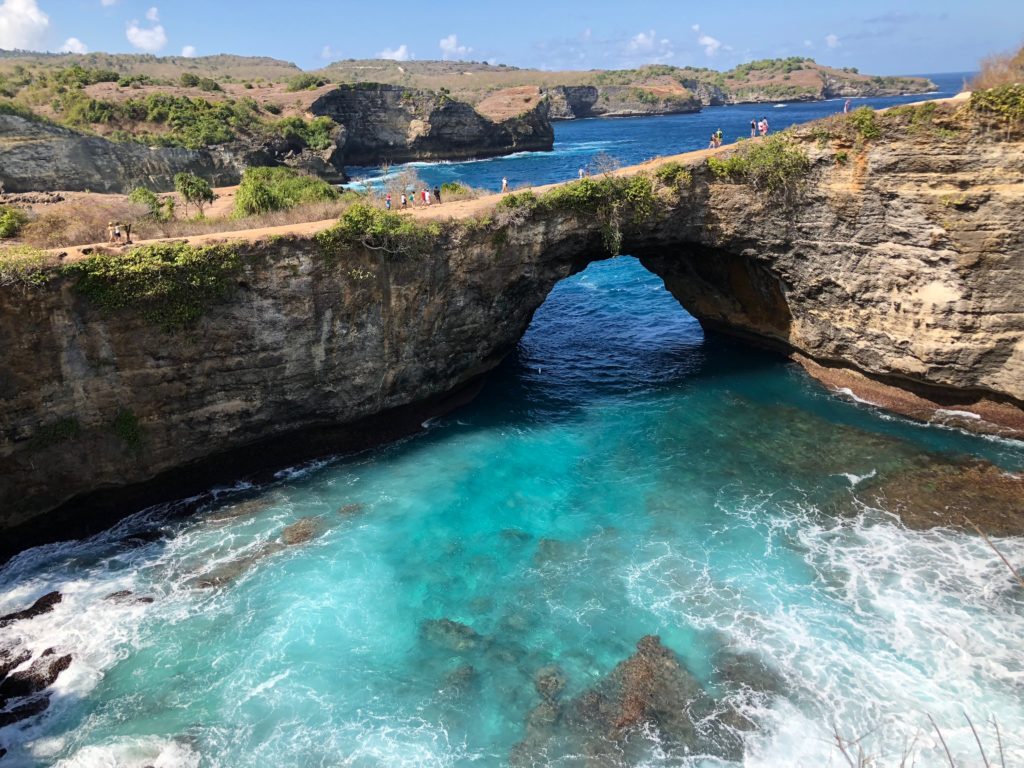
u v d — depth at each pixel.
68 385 22.03
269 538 23.08
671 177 30.58
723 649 18.22
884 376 30.77
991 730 15.64
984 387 27.97
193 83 130.62
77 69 118.50
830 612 19.30
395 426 29.98
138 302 22.20
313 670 17.92
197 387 24.33
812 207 30.14
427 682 17.53
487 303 30.08
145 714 16.70
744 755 15.42
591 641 18.67
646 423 30.55
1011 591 19.72
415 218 26.83
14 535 22.75
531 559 21.92
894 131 26.94
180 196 49.62
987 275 26.06
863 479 25.45
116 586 20.98
